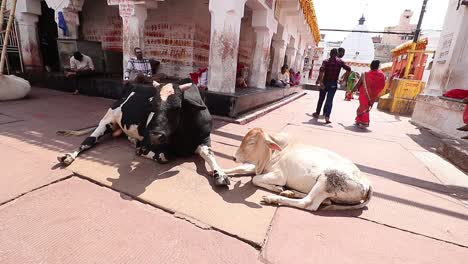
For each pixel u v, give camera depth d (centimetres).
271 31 799
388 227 226
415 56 1147
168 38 824
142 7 610
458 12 659
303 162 253
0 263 154
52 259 161
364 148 466
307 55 2212
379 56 2661
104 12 932
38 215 198
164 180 270
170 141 317
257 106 709
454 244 210
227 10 527
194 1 767
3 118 426
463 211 264
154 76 658
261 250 183
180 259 170
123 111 343
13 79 562
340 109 975
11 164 267
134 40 624
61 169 270
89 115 496
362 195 239
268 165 278
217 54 559
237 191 262
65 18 757
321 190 235
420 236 217
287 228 209
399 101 967
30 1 780
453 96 613
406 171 366
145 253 172
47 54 938
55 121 437
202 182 274
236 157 278
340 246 194
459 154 402
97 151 328
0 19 546
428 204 273
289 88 1144
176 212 218
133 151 339
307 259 179
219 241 190
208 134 333
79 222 195
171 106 267
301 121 659
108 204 221
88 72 711
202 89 603
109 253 169
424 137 595
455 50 658
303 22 1138
